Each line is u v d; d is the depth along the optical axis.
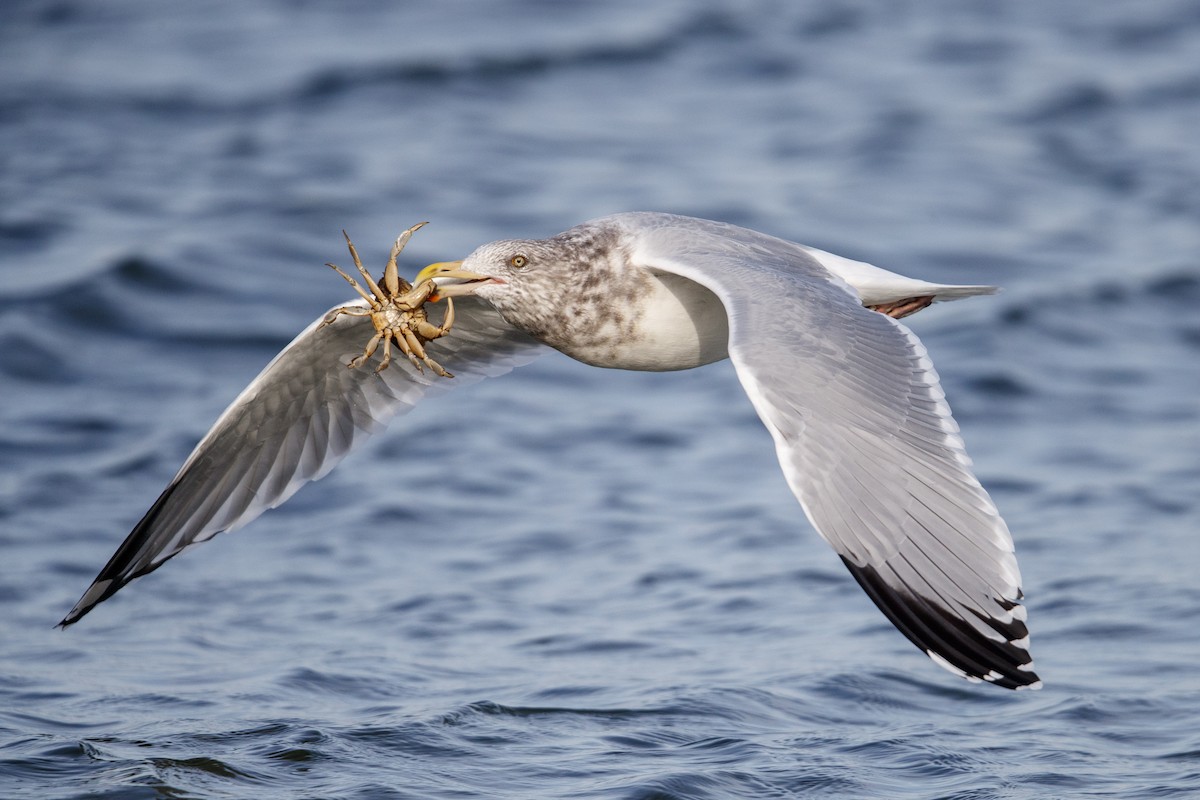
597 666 11.04
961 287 9.31
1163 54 28.70
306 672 10.89
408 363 10.39
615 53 28.72
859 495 7.25
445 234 21.30
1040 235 21.70
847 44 29.47
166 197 22.66
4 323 18.27
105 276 19.44
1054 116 26.02
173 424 16.28
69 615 9.81
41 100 26.55
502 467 15.38
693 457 15.65
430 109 26.45
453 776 9.25
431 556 13.38
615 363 9.79
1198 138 25.19
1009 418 16.47
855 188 23.08
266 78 27.61
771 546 13.36
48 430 16.09
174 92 26.98
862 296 9.36
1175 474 14.76
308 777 9.23
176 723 10.04
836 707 10.31
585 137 25.23
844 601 12.20
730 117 26.16
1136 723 9.95
